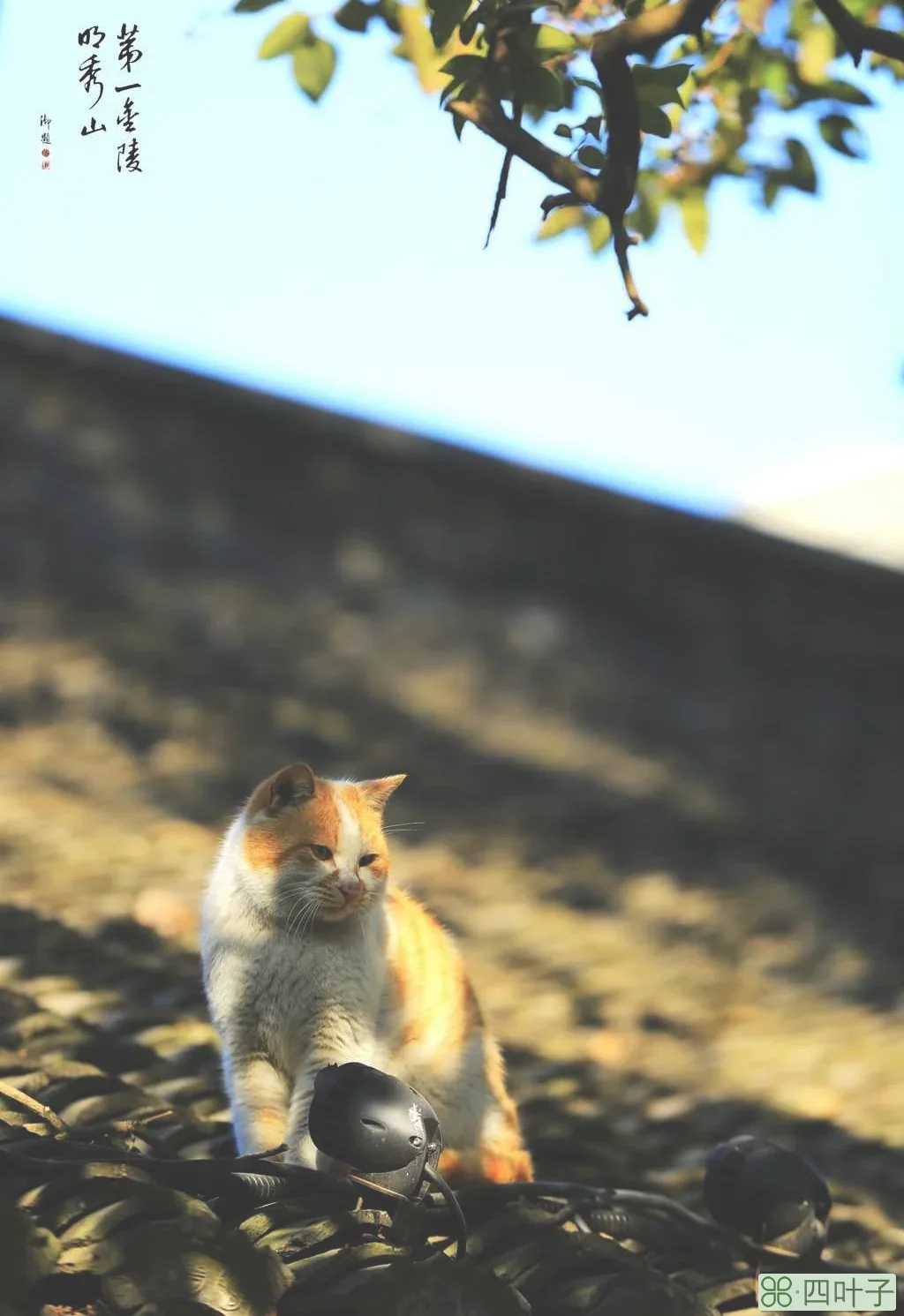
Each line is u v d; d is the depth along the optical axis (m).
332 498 16.22
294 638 13.08
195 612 12.98
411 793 10.65
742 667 15.50
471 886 9.34
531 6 4.41
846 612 17.06
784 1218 4.44
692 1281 4.35
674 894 9.99
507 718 12.83
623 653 15.04
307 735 11.07
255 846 4.61
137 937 6.95
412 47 4.86
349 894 4.48
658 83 4.58
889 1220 5.85
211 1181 3.91
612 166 4.34
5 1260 3.33
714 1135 6.38
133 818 8.83
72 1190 3.75
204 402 16.61
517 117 4.45
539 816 10.84
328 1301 3.54
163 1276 3.44
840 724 14.77
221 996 4.61
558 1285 3.97
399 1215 3.96
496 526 16.66
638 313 4.34
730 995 8.57
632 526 17.03
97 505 14.42
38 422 15.49
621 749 12.82
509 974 8.13
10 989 5.79
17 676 10.66
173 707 10.88
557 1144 5.61
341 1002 4.53
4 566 12.65
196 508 15.15
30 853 7.82
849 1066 7.68
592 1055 7.23
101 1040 5.38
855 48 4.48
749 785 12.71
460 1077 4.73
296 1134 4.44
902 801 13.09
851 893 10.71
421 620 14.33
